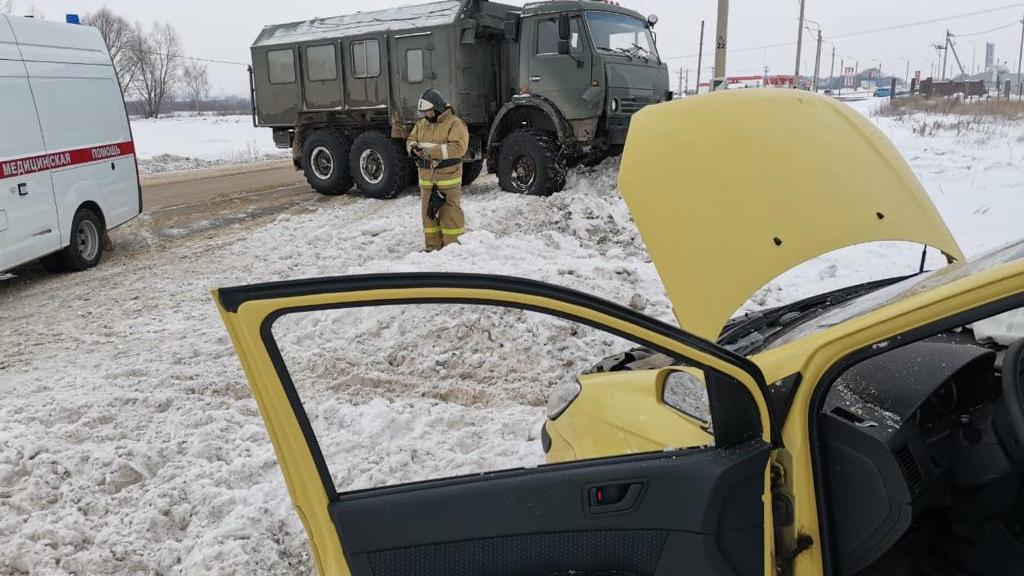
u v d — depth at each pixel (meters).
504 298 1.70
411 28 11.88
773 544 1.87
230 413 4.34
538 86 11.15
